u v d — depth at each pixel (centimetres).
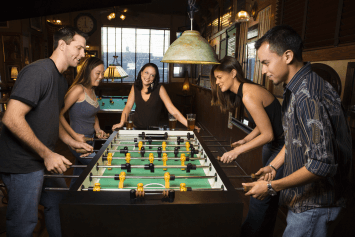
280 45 109
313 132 100
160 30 969
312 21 237
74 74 811
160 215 108
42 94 150
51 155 148
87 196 113
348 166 114
